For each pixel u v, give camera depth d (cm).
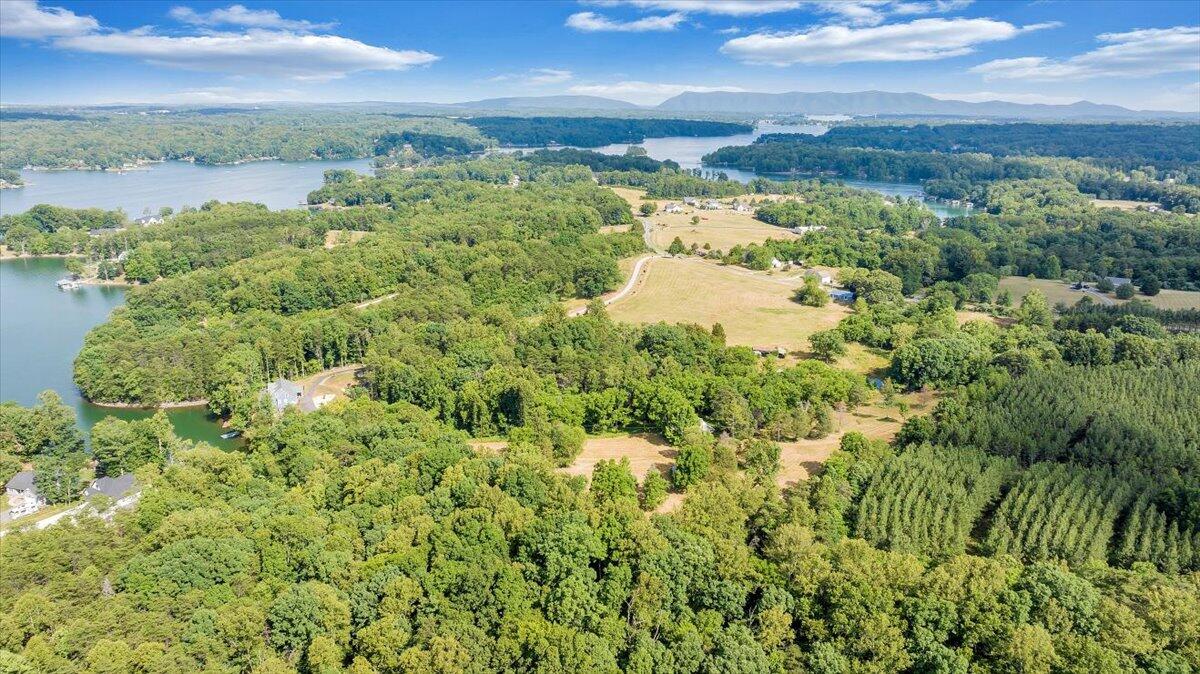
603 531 11862
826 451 17625
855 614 10050
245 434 19762
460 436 17888
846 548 11556
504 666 9512
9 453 17575
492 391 19200
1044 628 9781
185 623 10081
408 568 11112
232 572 11275
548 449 16475
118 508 14112
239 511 12950
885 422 19600
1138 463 15250
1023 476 14638
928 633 9756
